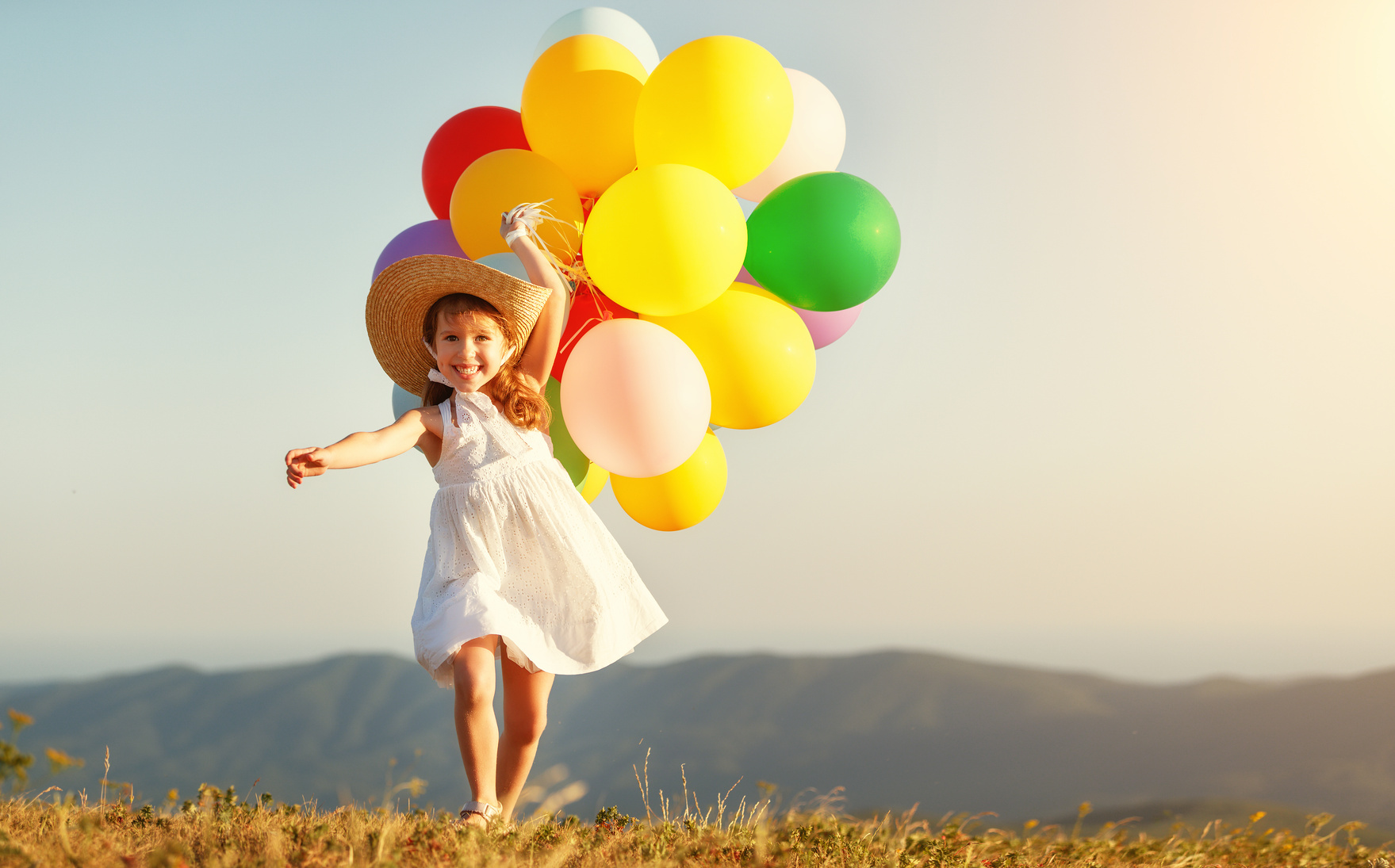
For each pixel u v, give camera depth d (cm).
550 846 229
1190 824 413
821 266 317
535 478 267
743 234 300
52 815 232
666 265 283
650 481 340
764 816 287
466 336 265
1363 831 389
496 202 312
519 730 270
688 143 307
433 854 198
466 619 240
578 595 263
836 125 379
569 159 336
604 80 333
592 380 288
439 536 262
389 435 252
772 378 317
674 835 261
